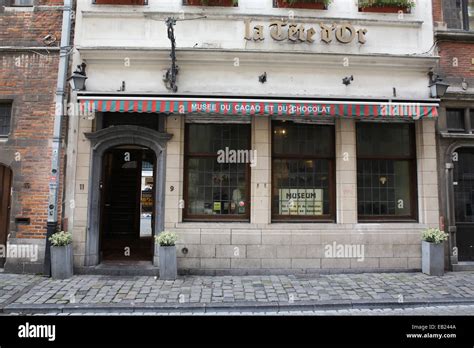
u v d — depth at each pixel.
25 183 7.21
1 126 7.48
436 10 8.20
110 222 9.68
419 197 7.79
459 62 8.12
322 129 7.92
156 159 7.54
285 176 7.80
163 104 6.86
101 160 7.46
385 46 7.84
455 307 5.64
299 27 7.47
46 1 7.64
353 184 7.60
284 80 7.54
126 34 7.48
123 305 5.40
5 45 7.48
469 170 8.14
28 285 6.28
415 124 7.94
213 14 7.52
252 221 7.38
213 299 5.68
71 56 7.46
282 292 6.04
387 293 6.02
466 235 7.96
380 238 7.48
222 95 7.04
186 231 7.26
